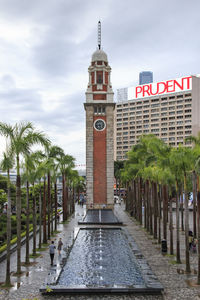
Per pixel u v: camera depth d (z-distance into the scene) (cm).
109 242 3866
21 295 2075
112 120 8500
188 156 2592
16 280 2381
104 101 8500
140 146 4559
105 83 8606
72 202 7938
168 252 3256
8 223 2342
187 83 16212
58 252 3172
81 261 2919
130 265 2775
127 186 8200
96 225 5388
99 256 3109
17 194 2591
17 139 2533
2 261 2969
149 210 4716
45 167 3666
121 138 18338
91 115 8494
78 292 2097
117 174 11662
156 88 17212
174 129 16412
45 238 3812
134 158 5444
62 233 4588
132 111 18025
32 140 2553
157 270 2592
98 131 8481
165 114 16800
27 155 2614
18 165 2591
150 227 4428
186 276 2427
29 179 3456
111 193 8331
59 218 6128
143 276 2370
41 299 2011
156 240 3972
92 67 8669
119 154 18338
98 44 9075
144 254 3172
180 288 2170
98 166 8412
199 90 10256
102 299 2011
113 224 5428
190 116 15975
